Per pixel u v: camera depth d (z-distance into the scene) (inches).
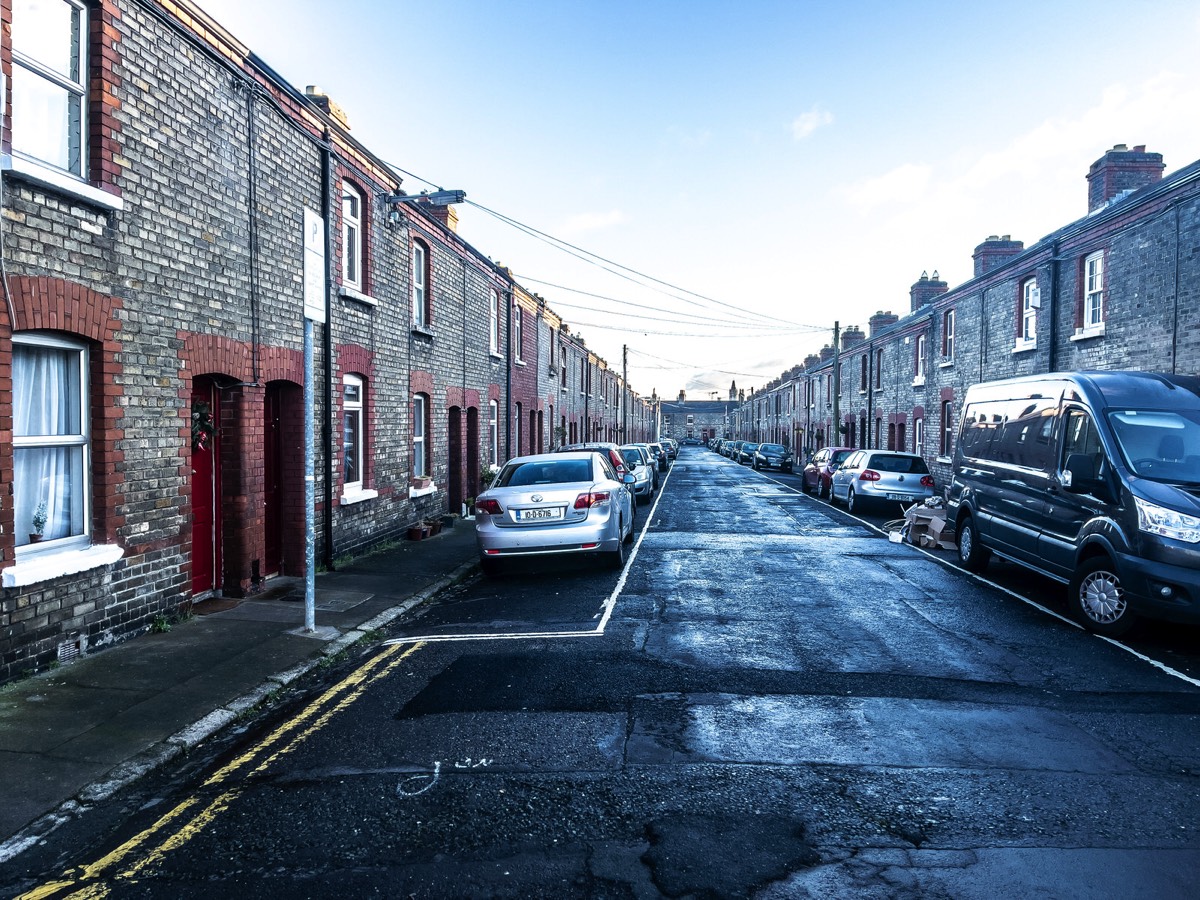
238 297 325.4
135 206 260.4
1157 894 120.7
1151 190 494.9
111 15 247.3
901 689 220.8
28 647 223.0
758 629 288.5
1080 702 210.4
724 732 188.5
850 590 364.5
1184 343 471.2
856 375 1401.3
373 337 470.3
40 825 145.3
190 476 293.9
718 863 129.5
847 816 145.8
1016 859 130.6
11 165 205.5
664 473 1493.6
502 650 262.8
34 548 230.1
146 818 149.2
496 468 778.2
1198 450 287.0
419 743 183.3
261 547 348.8
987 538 393.4
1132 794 155.3
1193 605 252.2
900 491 697.6
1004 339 733.9
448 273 627.5
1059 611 323.6
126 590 261.6
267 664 240.7
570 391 1331.2
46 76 228.5
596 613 315.9
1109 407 306.2
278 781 164.4
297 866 130.3
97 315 243.4
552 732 189.0
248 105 331.9
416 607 337.1
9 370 211.3
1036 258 661.9
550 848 134.7
